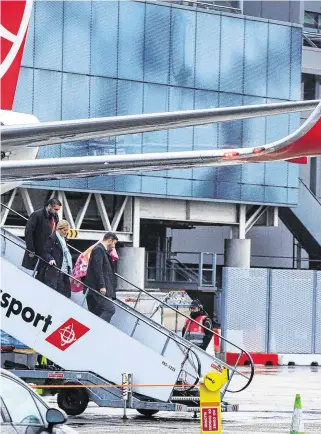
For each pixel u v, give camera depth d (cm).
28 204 11131
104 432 3950
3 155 4253
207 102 12188
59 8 11275
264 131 12325
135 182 11838
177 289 13012
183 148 11894
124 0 11662
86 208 11712
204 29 12150
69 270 4603
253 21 12425
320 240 13925
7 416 2414
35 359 4681
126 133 3775
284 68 12612
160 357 4319
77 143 11256
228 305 8625
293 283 8794
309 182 14638
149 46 11831
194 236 14525
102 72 11556
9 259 4800
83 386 4306
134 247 11938
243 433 4069
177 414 4716
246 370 7988
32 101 11144
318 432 4181
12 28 4866
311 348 8844
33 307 4316
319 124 3688
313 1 14862
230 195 12462
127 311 4519
